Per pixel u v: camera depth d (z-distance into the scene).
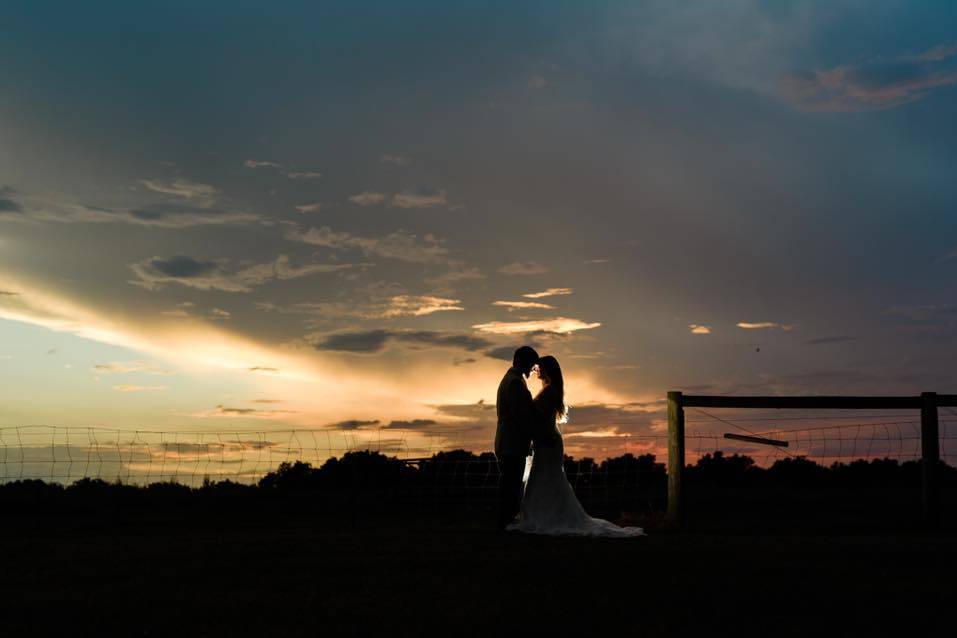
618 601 5.84
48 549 8.41
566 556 7.59
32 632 5.08
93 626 5.21
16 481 14.47
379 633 5.04
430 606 5.70
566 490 9.68
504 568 7.01
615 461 14.51
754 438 11.64
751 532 10.59
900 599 5.96
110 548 8.47
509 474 9.60
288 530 11.22
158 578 6.71
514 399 9.55
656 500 13.98
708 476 17.33
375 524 12.22
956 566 7.22
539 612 5.53
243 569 7.08
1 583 6.56
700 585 6.35
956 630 5.21
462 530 10.34
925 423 11.45
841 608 5.71
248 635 5.00
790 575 6.74
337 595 6.04
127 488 14.97
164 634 5.04
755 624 5.30
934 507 11.31
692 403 11.50
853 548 8.16
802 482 17.27
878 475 17.06
